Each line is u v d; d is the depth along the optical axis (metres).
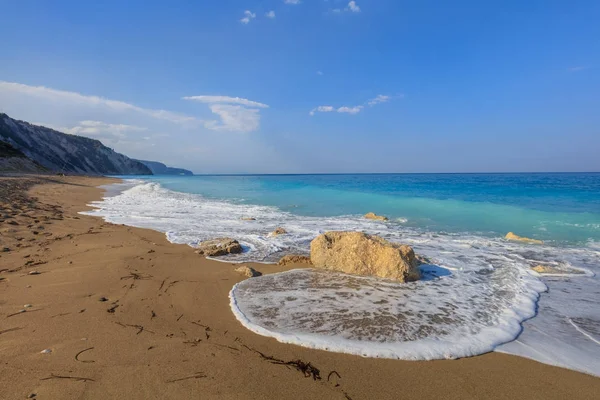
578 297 6.10
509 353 4.14
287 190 30.64
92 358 3.55
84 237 9.62
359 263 7.13
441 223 13.98
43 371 3.28
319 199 22.73
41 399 2.88
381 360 3.83
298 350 3.96
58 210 14.46
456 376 3.61
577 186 30.06
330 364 3.70
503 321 5.00
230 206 19.34
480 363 3.89
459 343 4.30
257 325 4.58
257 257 8.43
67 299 5.15
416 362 3.83
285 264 7.82
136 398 2.95
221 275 6.80
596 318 5.22
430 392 3.30
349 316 4.98
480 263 8.24
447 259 8.59
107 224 12.06
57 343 3.83
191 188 35.44
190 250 8.79
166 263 7.43
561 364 3.92
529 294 6.18
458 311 5.32
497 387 3.44
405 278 6.73
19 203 14.20
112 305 5.01
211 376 3.34
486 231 12.41
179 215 15.39
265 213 16.66
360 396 3.18
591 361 4.00
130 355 3.64
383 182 45.56
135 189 32.56
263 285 6.29
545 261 8.48
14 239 8.60
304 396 3.12
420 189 29.62
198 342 4.03
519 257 8.84
